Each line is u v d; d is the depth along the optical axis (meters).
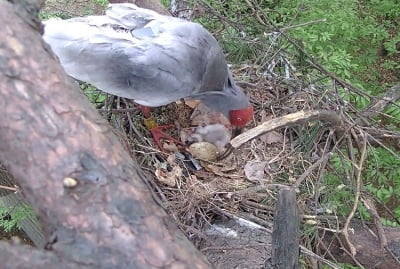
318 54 1.99
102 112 1.41
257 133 1.18
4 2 0.70
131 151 1.26
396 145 1.92
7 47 0.66
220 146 1.46
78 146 0.64
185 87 1.36
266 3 2.17
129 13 1.36
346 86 1.58
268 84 1.57
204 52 1.37
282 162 1.40
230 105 1.46
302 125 1.43
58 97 0.66
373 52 2.36
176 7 1.83
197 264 0.64
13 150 0.64
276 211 1.00
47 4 1.96
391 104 1.75
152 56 1.30
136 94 1.33
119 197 0.63
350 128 1.40
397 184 1.93
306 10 2.10
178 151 1.43
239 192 1.26
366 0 2.45
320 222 1.34
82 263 0.60
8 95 0.65
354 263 1.43
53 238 0.62
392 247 1.39
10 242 0.61
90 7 2.06
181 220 1.24
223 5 1.88
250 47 1.67
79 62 1.29
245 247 1.18
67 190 0.62
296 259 1.01
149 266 0.61
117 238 0.61
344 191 1.47
